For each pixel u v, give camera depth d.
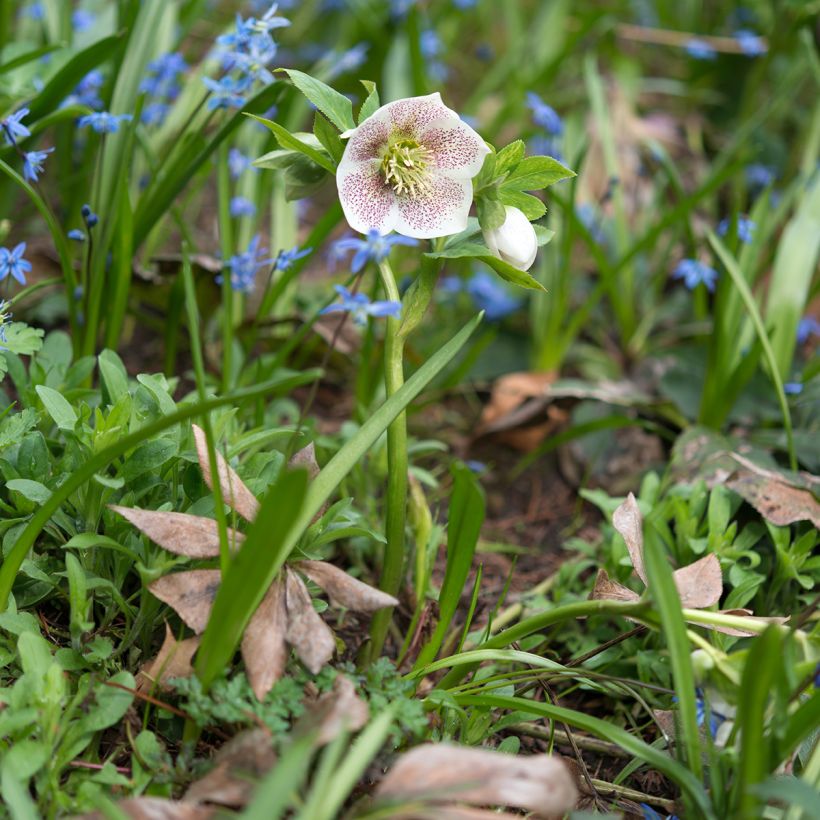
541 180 1.01
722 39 1.71
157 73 1.32
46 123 1.20
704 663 0.95
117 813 0.89
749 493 1.14
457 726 1.03
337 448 1.19
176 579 0.98
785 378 1.30
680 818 1.00
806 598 1.12
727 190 1.63
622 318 1.40
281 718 0.98
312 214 1.59
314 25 1.94
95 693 0.97
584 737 1.06
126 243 1.17
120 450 0.95
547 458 1.32
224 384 1.22
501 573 1.20
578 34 1.58
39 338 1.07
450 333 1.39
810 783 0.96
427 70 1.69
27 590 1.03
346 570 1.16
